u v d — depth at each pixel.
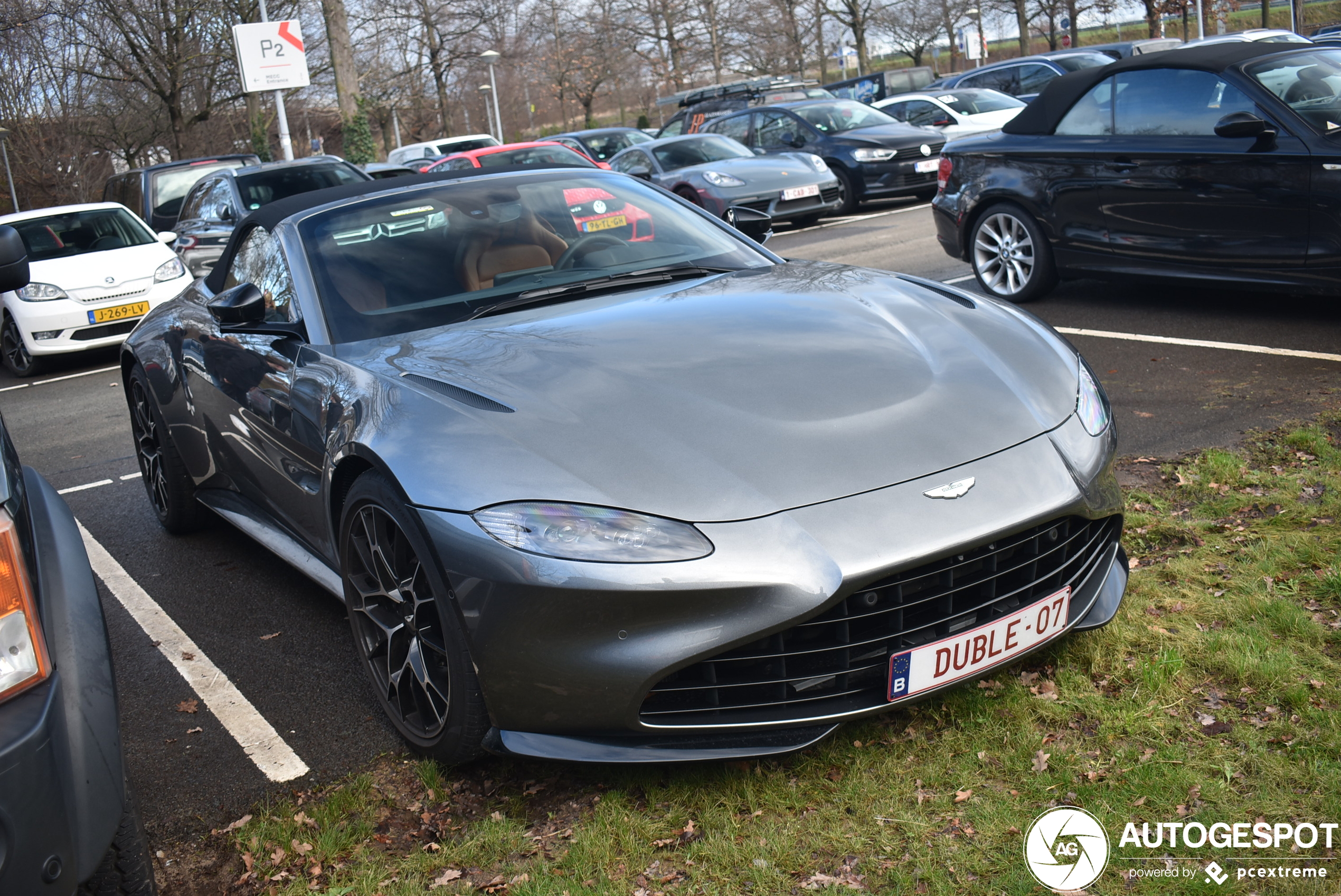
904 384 2.44
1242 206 5.44
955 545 2.13
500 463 2.22
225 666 3.22
